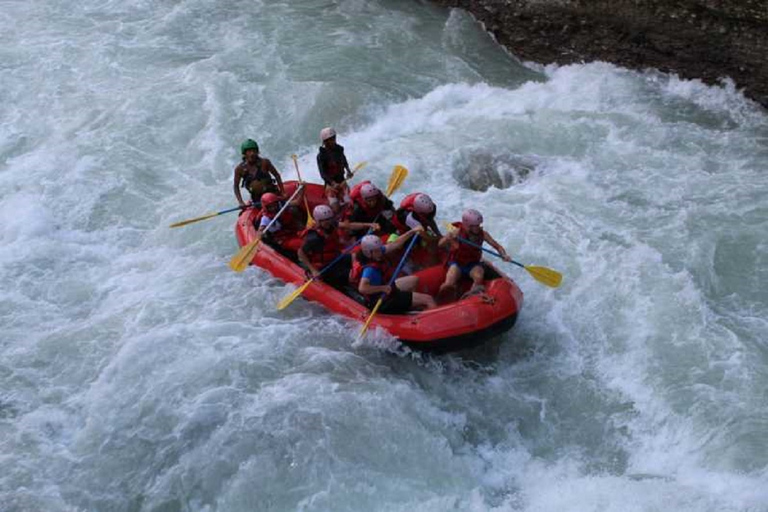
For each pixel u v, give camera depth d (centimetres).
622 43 2031
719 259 1409
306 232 1305
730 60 1905
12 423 1160
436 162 1691
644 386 1188
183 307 1338
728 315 1297
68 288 1423
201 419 1127
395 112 1878
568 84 1953
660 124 1794
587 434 1151
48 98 1959
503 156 1711
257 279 1378
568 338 1276
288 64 2052
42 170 1727
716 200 1538
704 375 1186
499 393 1205
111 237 1557
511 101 1898
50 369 1253
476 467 1108
